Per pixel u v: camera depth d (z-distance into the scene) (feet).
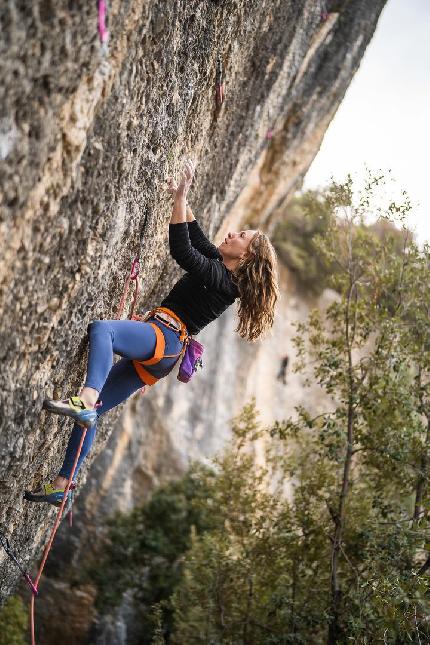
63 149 9.15
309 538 25.18
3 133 7.98
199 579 27.61
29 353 10.51
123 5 9.20
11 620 32.60
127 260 14.06
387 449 22.36
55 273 10.30
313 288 63.16
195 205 21.16
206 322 12.74
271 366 58.59
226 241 13.33
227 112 19.74
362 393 23.41
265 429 26.68
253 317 13.15
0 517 13.07
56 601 41.98
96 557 43.50
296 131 35.88
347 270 24.45
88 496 44.32
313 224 61.46
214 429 52.60
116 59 9.76
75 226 10.30
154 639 28.32
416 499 22.91
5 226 8.56
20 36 7.57
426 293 23.68
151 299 19.85
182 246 12.10
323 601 23.97
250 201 38.81
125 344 11.53
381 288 24.22
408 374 24.13
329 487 24.77
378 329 24.13
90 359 10.91
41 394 11.53
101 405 12.62
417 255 23.50
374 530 22.68
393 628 20.22
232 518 27.61
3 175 8.17
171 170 15.26
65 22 8.08
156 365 12.25
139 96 11.15
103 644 40.68
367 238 24.31
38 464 13.57
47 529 18.62
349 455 23.38
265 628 25.26
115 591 40.29
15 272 9.20
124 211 12.25
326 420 22.82
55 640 41.34
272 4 19.24
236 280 13.00
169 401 49.16
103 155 10.37
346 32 33.35
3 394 10.24
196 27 13.23
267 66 22.72
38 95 8.27
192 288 12.50
